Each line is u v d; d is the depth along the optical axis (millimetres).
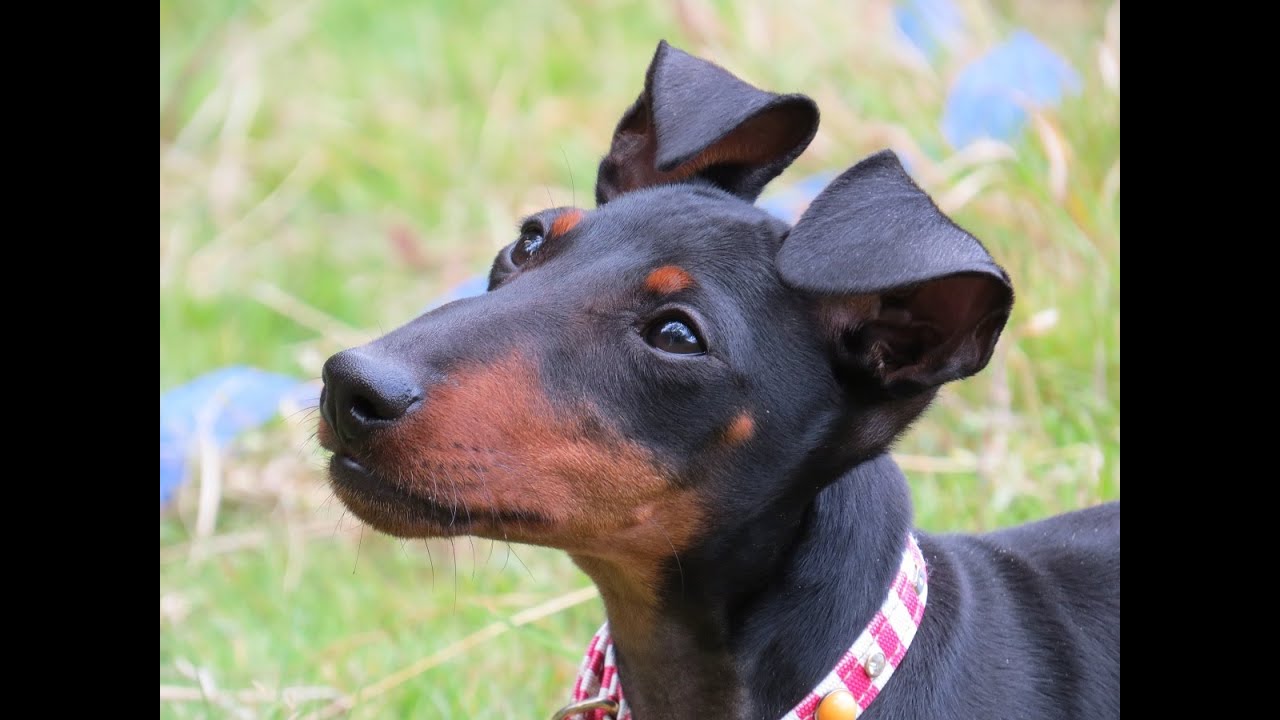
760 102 4008
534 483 3734
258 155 9578
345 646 5840
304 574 6547
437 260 8719
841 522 4035
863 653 3979
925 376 3908
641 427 3811
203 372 7895
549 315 3824
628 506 3844
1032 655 4281
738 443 3867
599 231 4043
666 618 4117
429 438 3615
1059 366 6410
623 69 9953
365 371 3568
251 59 9977
